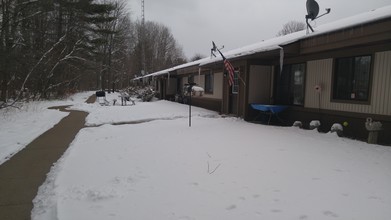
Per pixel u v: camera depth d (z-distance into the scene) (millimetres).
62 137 7250
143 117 10930
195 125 8766
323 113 7691
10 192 3637
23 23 13539
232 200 3166
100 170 4324
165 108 14375
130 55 54750
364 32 5652
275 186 3545
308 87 8250
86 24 25547
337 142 6016
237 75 10727
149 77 27266
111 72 43031
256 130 7613
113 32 31875
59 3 18422
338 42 6367
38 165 4812
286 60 9094
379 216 2768
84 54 25141
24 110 12273
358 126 6699
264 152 5195
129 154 5266
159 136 7020
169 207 3023
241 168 4273
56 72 21500
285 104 9328
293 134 6980
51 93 21891
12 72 12953
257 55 8523
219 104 12875
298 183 3639
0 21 11586
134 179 3879
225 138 6543
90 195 3328
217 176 3947
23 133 7684
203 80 14961
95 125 9273
